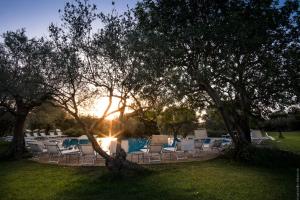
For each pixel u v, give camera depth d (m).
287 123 51.31
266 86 16.94
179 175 11.94
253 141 23.41
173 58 14.19
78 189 10.19
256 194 9.02
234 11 15.00
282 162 14.38
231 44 14.99
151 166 14.02
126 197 9.02
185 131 35.03
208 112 24.05
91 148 14.34
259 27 15.31
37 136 32.28
